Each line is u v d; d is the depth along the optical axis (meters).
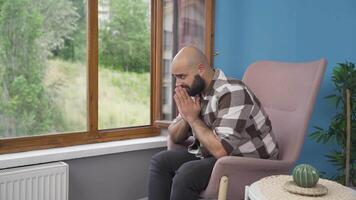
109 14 2.50
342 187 1.40
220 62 2.65
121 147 2.39
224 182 1.56
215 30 2.65
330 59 2.24
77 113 2.41
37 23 2.23
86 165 2.30
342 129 2.01
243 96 1.76
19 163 2.00
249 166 1.65
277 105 1.98
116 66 2.57
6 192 1.86
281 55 2.40
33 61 2.24
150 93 2.72
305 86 1.85
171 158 1.96
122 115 2.62
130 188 2.51
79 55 2.39
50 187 2.00
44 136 2.25
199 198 1.76
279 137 1.91
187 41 2.65
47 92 2.29
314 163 2.34
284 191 1.34
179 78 1.83
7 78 2.15
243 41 2.54
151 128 2.71
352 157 2.01
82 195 2.30
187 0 2.63
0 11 2.11
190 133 2.04
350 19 2.16
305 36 2.31
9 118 2.17
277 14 2.40
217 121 1.75
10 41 2.15
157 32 2.66
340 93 2.12
